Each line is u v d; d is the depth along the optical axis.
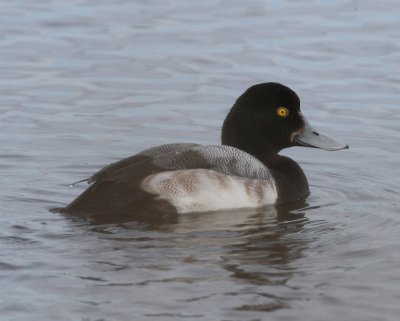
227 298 8.58
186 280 8.94
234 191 10.91
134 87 15.84
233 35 18.34
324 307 8.45
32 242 9.76
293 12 19.88
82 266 9.21
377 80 16.08
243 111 11.88
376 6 20.30
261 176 11.21
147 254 9.55
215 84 15.90
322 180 12.32
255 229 10.37
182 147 11.16
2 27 18.81
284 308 8.41
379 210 11.12
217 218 10.66
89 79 16.22
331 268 9.32
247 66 16.70
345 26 18.91
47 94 15.55
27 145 13.34
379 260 9.53
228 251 9.70
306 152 13.54
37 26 18.91
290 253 9.69
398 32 18.52
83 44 17.88
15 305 8.38
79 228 10.16
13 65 16.86
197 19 19.36
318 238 10.15
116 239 9.91
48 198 11.33
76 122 14.37
